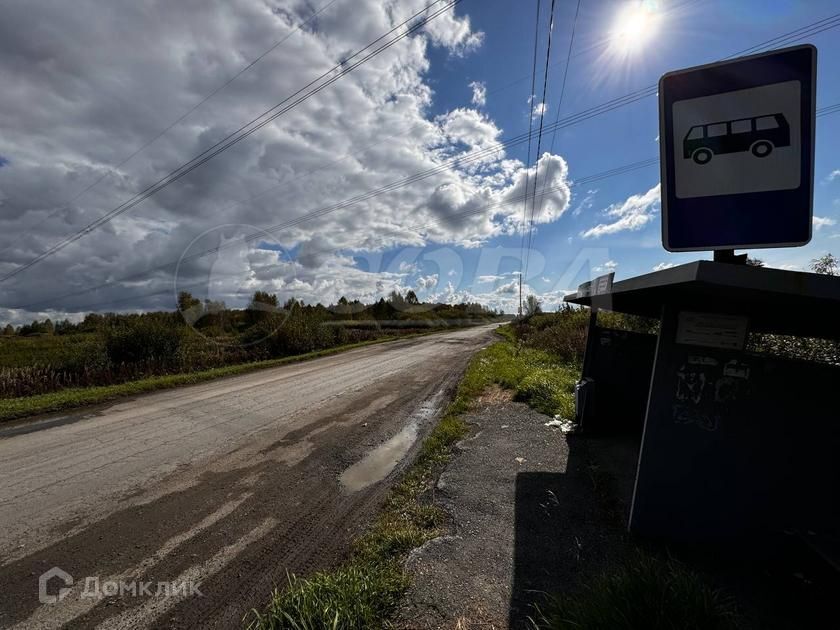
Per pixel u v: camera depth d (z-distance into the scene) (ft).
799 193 7.13
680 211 7.95
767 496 7.81
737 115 7.48
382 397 26.35
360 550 8.93
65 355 36.11
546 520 9.77
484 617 6.62
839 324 8.80
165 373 37.73
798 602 6.77
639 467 8.92
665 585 6.00
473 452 14.74
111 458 15.39
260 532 10.14
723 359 8.16
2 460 15.37
